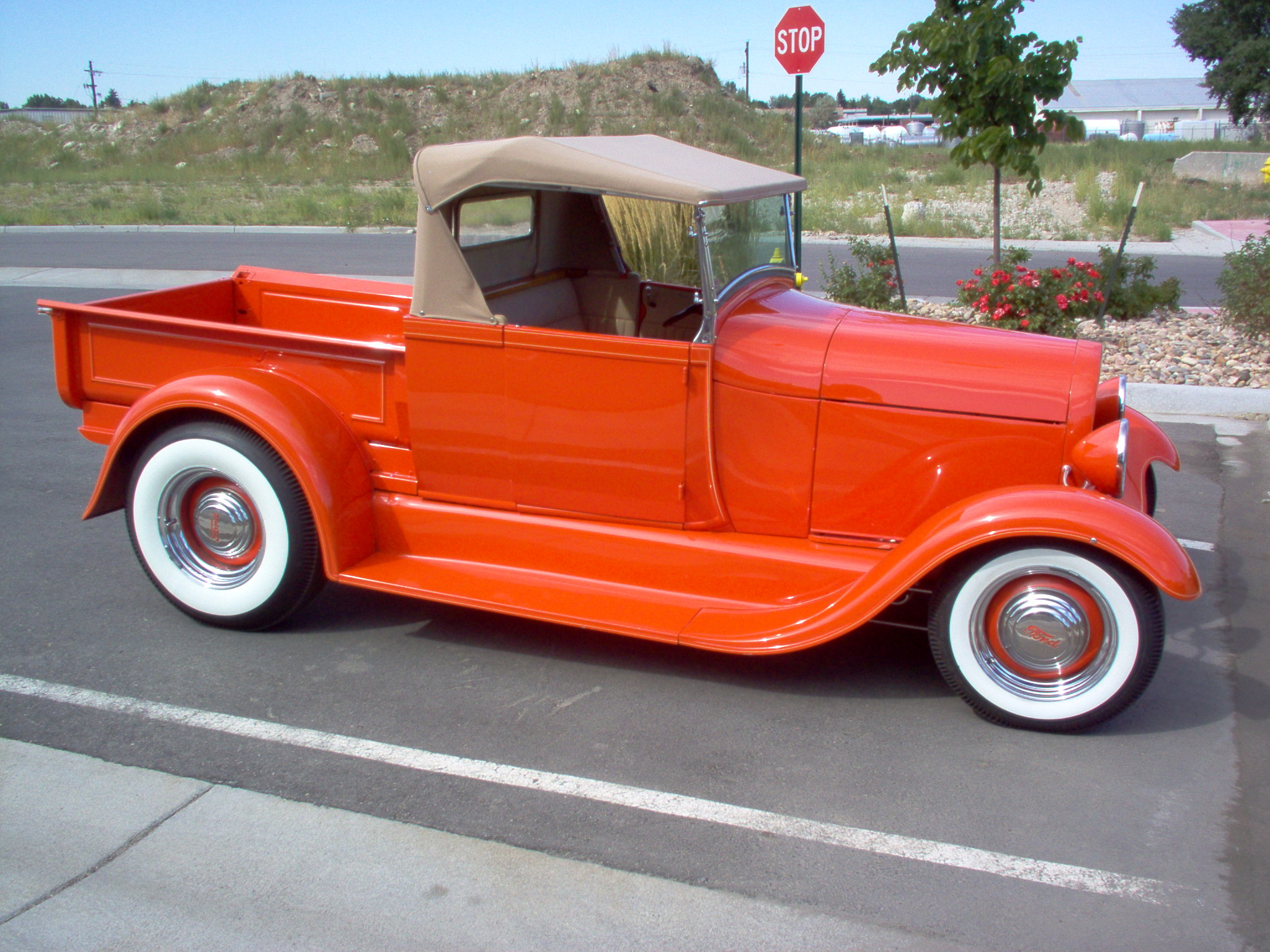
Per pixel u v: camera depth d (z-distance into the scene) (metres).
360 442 3.84
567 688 3.49
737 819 2.78
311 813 2.76
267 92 30.39
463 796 2.86
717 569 3.55
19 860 2.54
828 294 9.24
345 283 4.80
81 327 4.01
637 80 29.78
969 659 3.24
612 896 2.47
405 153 26.67
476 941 2.31
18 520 4.98
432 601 3.79
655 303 4.39
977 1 8.26
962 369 3.42
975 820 2.79
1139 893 2.51
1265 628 4.03
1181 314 9.56
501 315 3.50
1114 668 3.11
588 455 3.55
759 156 26.08
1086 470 3.22
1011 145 8.23
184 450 3.69
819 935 2.35
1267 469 5.93
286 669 3.58
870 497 3.48
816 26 8.12
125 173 25.69
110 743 3.07
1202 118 61.38
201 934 2.31
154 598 4.14
